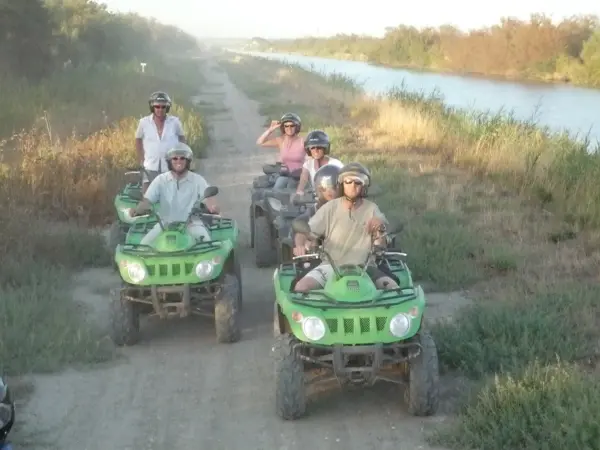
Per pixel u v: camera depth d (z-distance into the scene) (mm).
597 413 5703
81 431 6418
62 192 13516
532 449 5609
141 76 42625
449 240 11078
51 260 10789
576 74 57281
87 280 10398
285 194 10672
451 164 18297
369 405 6770
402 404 6762
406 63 86500
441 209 13242
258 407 6824
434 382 6355
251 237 12148
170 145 11086
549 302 8625
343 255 6977
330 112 30078
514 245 11188
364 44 111875
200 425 6516
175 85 41938
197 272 7984
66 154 15984
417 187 15148
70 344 7918
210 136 24266
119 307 8125
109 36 54219
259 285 10344
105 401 6965
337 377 6254
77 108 26875
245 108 33531
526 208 13469
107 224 13000
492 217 12797
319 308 6289
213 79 55656
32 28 34094
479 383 6758
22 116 23609
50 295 9312
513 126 19844
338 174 7316
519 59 64750
